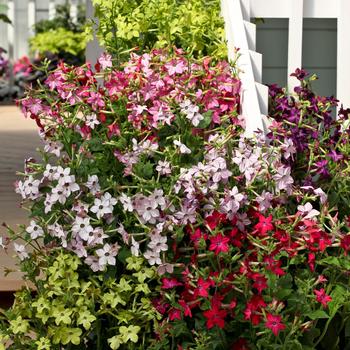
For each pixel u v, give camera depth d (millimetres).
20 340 4465
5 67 17703
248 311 4047
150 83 4805
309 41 6141
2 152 9820
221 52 5629
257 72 5340
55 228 4324
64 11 17578
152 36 6145
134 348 4422
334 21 6125
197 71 5059
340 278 4359
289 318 4219
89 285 4379
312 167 4805
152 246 4254
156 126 4633
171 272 4258
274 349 4070
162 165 4414
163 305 4355
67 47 16406
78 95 4723
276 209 4289
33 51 17156
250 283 4191
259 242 4137
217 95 4996
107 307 4477
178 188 4340
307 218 4230
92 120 4602
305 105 4855
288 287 4176
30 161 4617
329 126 4895
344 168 4766
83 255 4336
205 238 4219
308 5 5668
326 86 6160
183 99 4730
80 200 4395
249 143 4512
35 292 4789
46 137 4719
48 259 4453
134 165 4480
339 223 4391
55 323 4480
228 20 5570
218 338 4230
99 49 9211
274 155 4555
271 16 5641
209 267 4273
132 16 6094
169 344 4418
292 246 4168
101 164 4594
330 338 4379
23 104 4719
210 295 4352
